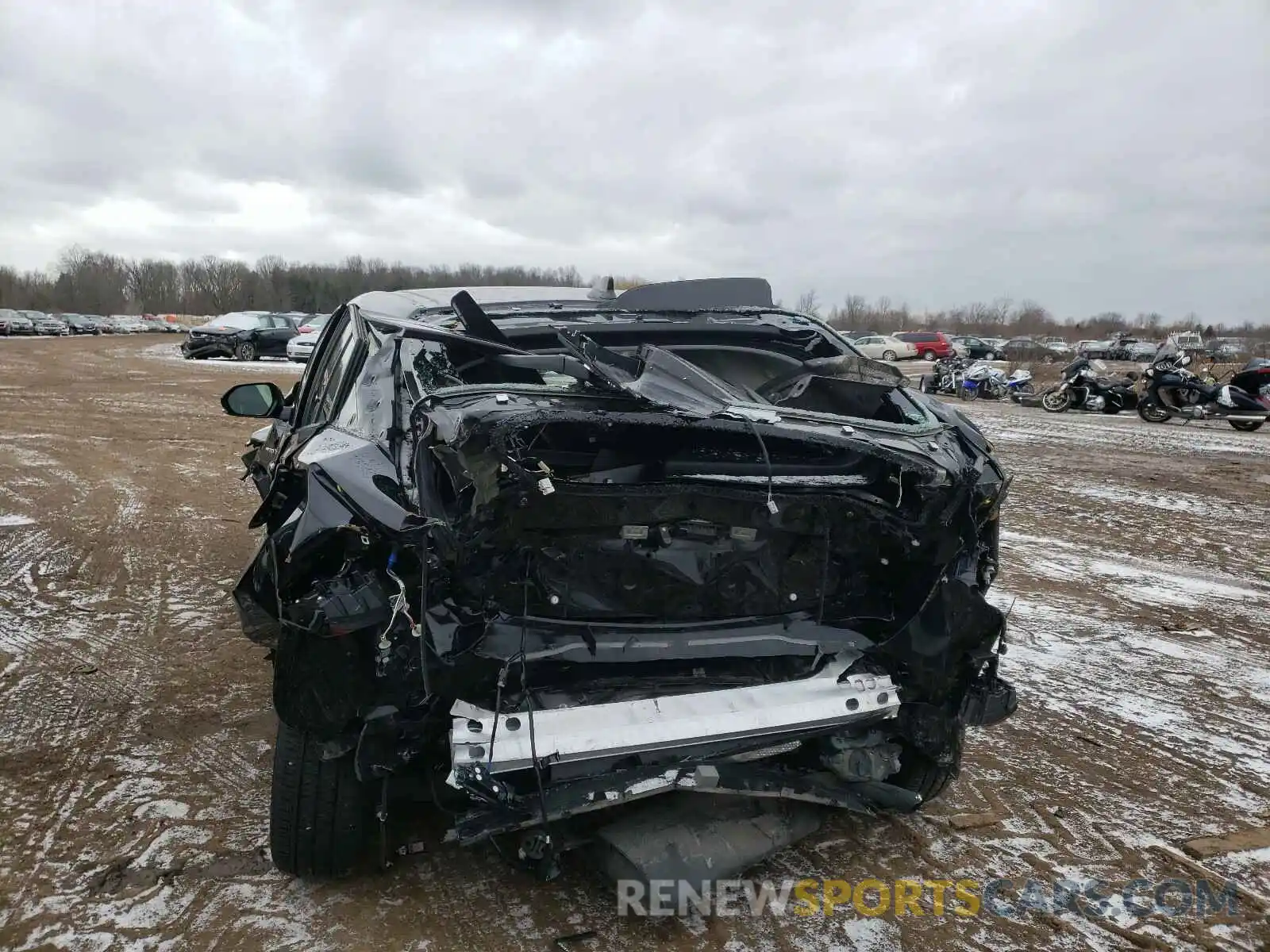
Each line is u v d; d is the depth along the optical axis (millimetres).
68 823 2797
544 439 2502
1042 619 5090
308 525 2125
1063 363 35000
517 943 2312
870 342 37500
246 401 4262
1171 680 4238
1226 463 10594
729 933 2393
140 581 5363
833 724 2348
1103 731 3705
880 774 2512
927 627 2428
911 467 2314
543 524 2279
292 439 3471
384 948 2279
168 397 15750
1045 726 3742
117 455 9945
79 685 3867
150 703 3701
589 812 2271
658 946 2326
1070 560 6344
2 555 5844
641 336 3359
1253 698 4047
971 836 2908
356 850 2438
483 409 2143
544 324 3256
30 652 4219
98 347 32875
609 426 2480
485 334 2738
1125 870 2736
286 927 2344
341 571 2090
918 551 2451
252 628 2535
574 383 2539
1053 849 2844
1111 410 16859
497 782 2070
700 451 2553
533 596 2363
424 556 2018
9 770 3121
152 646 4332
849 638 2535
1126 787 3250
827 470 2477
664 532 2449
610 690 2354
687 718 2240
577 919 2414
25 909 2381
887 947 2357
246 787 3045
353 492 2123
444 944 2303
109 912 2383
